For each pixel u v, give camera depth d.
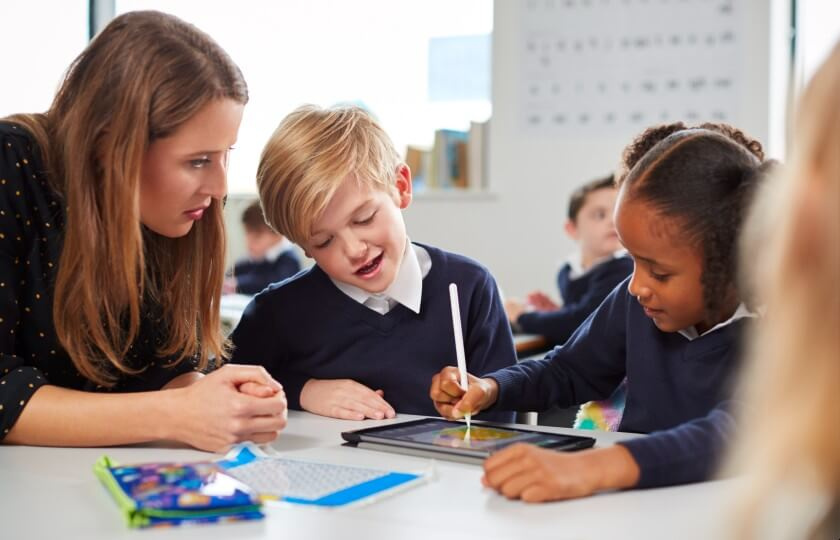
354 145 1.35
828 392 0.42
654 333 1.18
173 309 1.26
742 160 1.02
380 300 1.47
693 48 3.38
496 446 0.94
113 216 1.07
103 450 1.00
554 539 0.67
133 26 1.10
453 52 3.67
